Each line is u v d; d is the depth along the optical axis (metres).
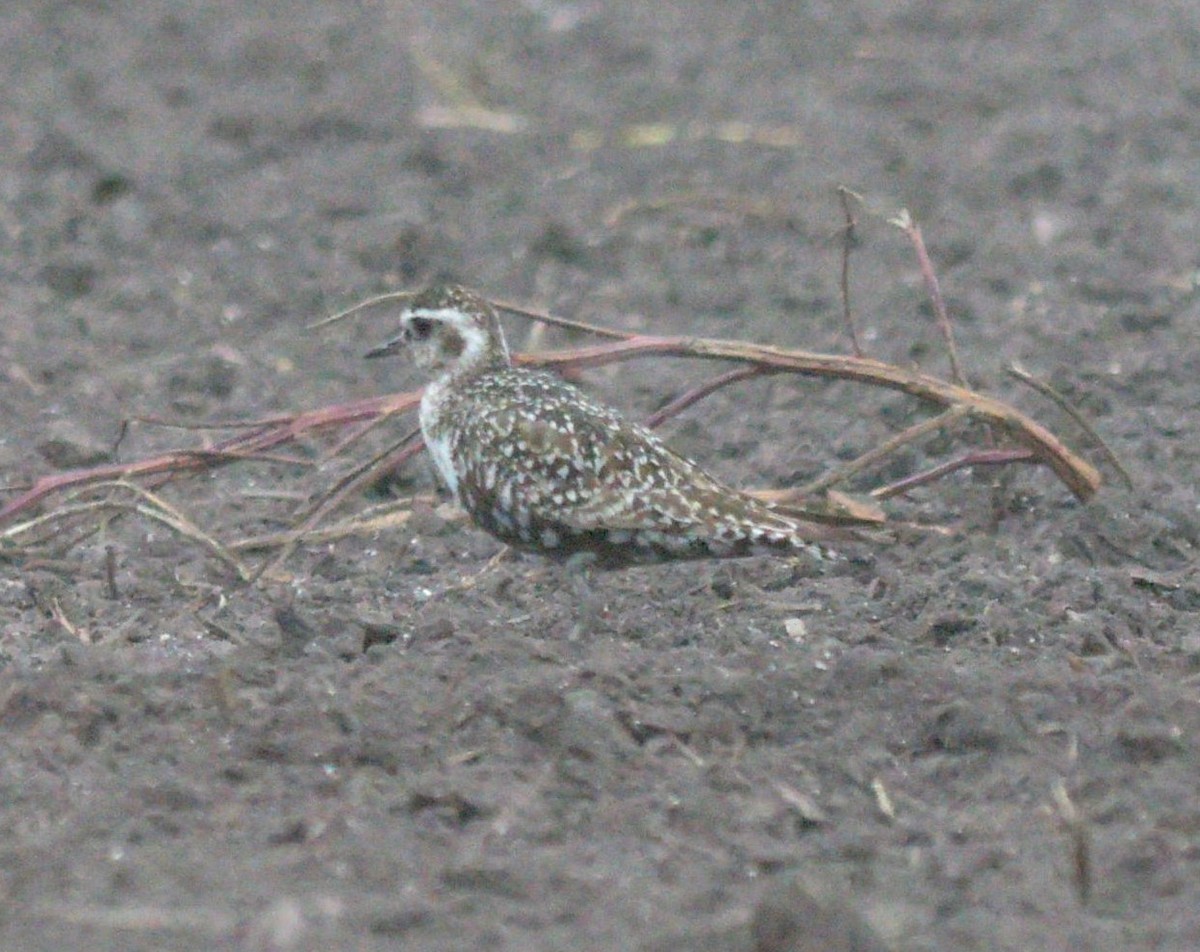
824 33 35.16
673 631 13.88
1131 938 9.93
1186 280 22.53
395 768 11.80
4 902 10.15
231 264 23.78
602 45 34.44
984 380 19.34
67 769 11.77
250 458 15.73
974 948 9.79
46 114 29.72
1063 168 26.73
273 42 33.22
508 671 12.70
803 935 9.58
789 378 19.88
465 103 30.72
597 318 22.05
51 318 21.92
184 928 9.84
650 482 13.46
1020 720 12.23
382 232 24.30
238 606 14.56
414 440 16.12
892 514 16.30
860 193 26.31
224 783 11.59
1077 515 15.83
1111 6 36.50
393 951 9.62
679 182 27.05
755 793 11.55
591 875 10.47
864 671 12.57
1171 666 13.29
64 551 15.48
